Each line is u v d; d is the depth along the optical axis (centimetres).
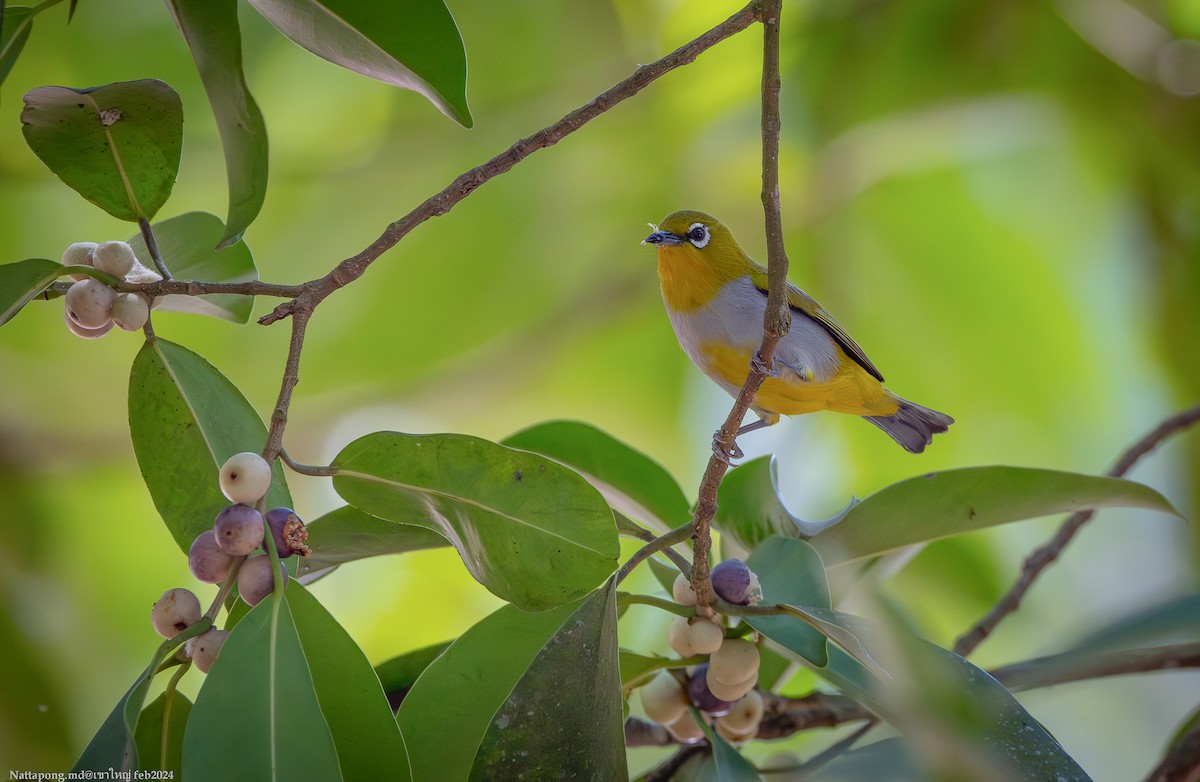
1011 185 1261
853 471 1242
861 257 1297
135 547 1209
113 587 1185
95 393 1253
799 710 607
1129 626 568
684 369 1340
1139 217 1202
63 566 1183
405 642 1079
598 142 1253
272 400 1293
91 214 1194
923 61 1182
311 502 1295
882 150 1233
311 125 1262
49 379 1247
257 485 407
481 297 1317
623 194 1284
